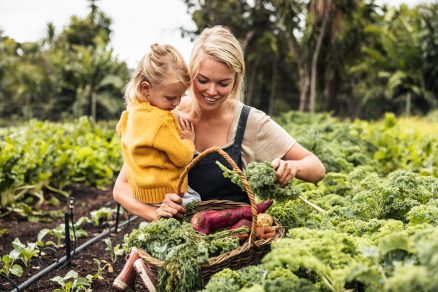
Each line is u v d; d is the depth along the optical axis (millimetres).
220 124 3451
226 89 3170
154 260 2725
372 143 8672
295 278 2357
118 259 4523
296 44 24438
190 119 3480
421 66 25594
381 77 27203
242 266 2727
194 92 3258
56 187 7516
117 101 32156
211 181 3406
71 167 7664
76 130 10461
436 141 9164
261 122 3445
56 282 3959
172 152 3176
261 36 26984
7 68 32562
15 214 6203
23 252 4113
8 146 6891
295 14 23734
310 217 3422
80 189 7805
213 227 3027
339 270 2139
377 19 28578
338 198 4090
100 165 8148
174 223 2912
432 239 2104
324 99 29516
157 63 3125
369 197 3398
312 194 4062
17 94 32188
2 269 3975
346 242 2416
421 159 7461
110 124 29766
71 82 32125
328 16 21938
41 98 32438
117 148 9648
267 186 3117
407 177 3357
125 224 5660
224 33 3182
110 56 31469
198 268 2568
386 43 25953
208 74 3098
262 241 2742
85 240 5148
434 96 24984
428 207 2936
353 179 4801
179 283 2561
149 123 3150
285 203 3455
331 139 8531
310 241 2334
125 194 3402
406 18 28203
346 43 25438
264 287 2252
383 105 26891
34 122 10625
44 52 35625
